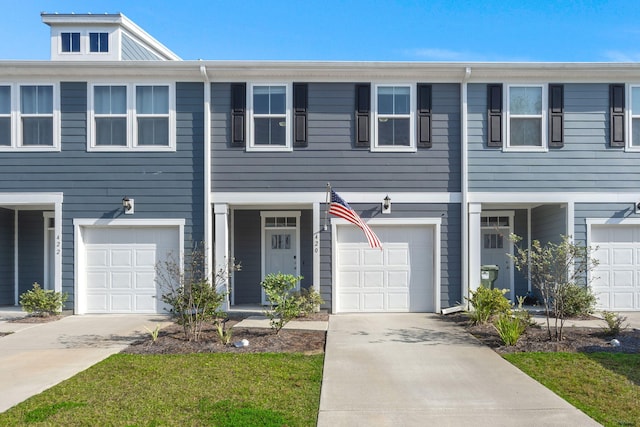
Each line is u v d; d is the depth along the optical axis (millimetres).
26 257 13703
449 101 12219
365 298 12219
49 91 12125
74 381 6605
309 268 14031
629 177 12195
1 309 12828
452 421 5305
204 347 8469
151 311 12180
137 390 6211
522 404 5789
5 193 11984
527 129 12219
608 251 12305
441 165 12156
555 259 9188
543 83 12188
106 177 12062
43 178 12031
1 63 11742
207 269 11758
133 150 12070
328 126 12148
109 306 12188
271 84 12172
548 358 7633
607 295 12266
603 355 7742
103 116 12109
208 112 12039
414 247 12312
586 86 12219
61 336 9539
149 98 12180
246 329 10023
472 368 7242
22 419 5301
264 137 12180
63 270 12062
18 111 12023
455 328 10156
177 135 12109
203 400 5848
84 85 12102
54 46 18281
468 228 12094
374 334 9594
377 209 12117
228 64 11867
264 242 14109
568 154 12172
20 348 8570
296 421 5281
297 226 14070
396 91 12219
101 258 12227
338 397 6027
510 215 14219
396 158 12148
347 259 12250
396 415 5473
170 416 5359
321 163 12109
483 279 12414
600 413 5488
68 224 12047
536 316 11609
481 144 12148
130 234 12242
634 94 12289
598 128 12195
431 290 12266
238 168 12102
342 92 12172
